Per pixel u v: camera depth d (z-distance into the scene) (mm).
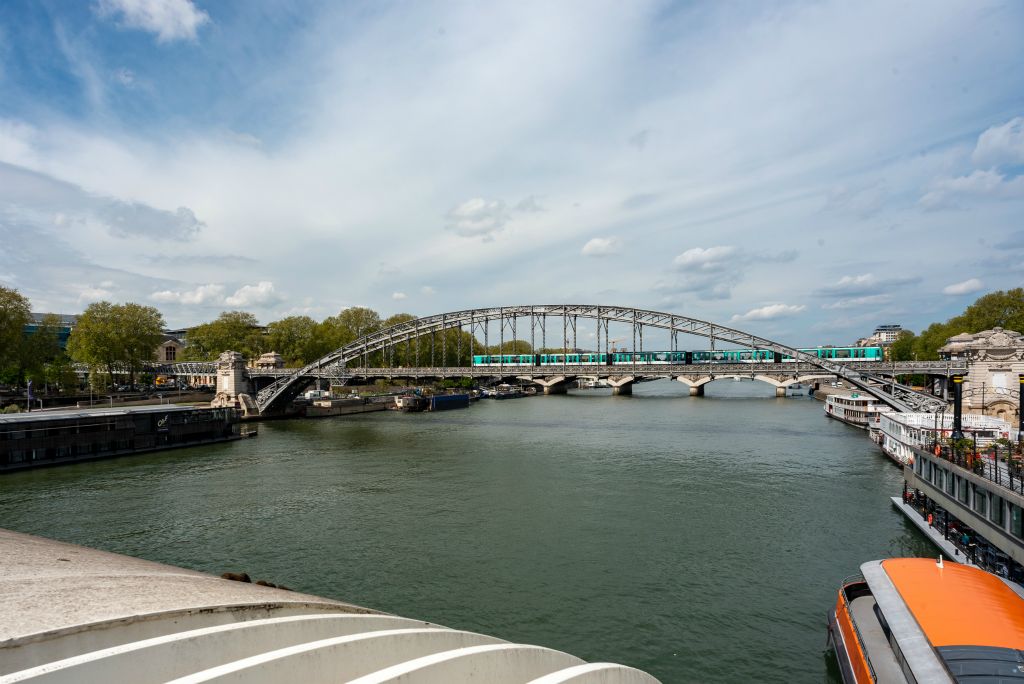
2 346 96562
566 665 12922
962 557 31984
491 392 185500
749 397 169875
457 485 52625
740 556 34438
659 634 25734
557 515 42719
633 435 83875
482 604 28438
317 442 81188
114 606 9094
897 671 18922
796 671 23141
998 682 15922
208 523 41250
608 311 116125
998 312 104375
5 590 9664
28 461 62344
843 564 33156
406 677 8102
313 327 168875
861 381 81750
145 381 151500
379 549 35812
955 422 43344
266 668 7465
